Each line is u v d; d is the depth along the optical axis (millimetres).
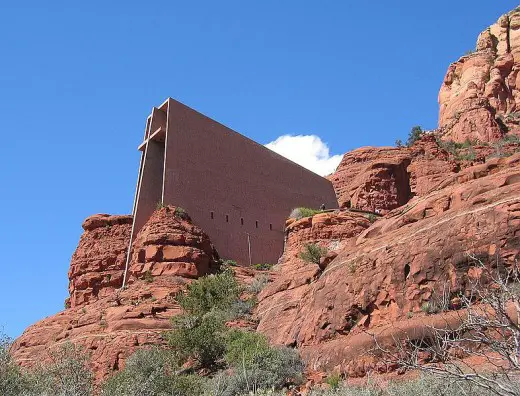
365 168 69250
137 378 24156
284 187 63406
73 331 45531
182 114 56688
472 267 23734
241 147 60781
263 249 58344
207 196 55938
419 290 25094
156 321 42469
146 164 56781
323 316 29219
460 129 81312
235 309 42531
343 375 24797
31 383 20375
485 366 15758
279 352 28672
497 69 93188
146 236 52031
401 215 30906
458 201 27891
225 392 25578
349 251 31906
